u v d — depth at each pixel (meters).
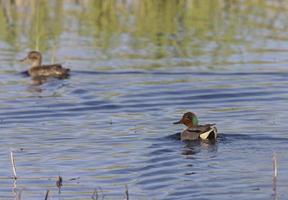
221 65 25.36
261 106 21.67
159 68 25.09
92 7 32.88
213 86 23.45
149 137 18.89
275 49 27.14
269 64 25.41
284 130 19.16
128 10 32.44
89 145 18.36
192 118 19.38
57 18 31.27
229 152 17.45
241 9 32.75
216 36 28.81
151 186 15.43
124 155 17.48
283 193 14.70
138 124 20.17
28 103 22.27
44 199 14.93
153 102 22.22
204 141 18.33
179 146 18.06
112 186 15.56
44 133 19.47
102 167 16.73
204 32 29.41
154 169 16.44
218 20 30.97
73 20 31.02
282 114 20.78
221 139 18.48
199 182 15.48
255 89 23.17
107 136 19.08
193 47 27.48
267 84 23.62
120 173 16.30
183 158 17.11
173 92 23.00
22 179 16.14
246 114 20.89
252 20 30.97
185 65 25.39
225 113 21.09
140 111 21.47
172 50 27.11
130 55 26.58
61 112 21.41
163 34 29.14
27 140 18.89
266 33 29.20
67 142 18.64
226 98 22.53
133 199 14.72
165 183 15.55
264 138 18.45
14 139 18.98
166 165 16.66
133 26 30.23
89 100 22.44
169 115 21.05
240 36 28.81
